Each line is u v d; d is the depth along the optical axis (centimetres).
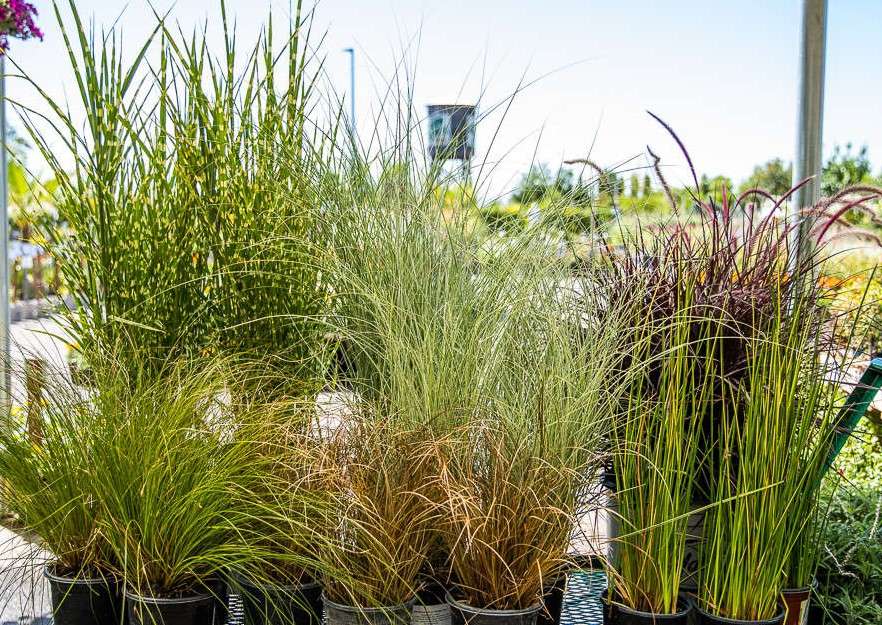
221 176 234
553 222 219
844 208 198
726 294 191
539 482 173
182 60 235
